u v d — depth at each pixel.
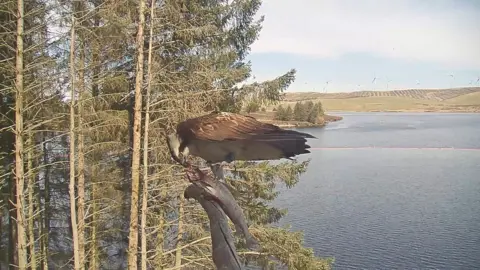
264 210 13.68
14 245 17.00
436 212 36.44
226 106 13.14
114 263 17.55
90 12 11.84
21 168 11.97
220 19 13.45
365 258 26.98
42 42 11.73
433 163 59.31
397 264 25.84
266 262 13.22
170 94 11.73
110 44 12.90
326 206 38.12
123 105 14.23
